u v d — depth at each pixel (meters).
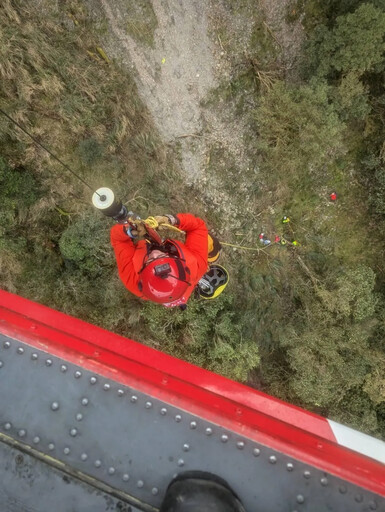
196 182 10.18
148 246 3.45
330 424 2.79
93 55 8.94
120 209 3.27
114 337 2.92
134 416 2.71
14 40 7.73
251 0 9.25
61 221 8.73
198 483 2.45
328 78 9.81
